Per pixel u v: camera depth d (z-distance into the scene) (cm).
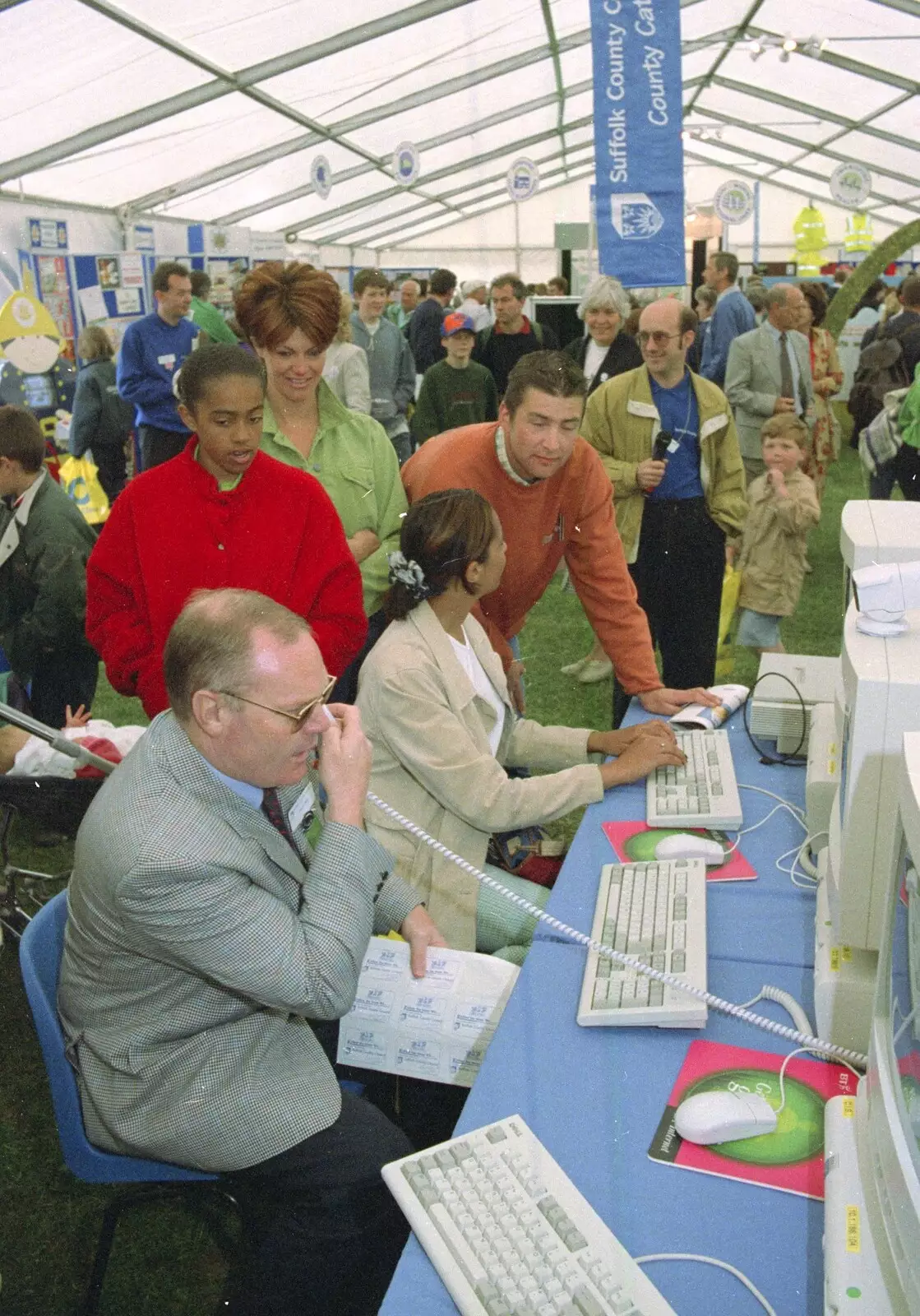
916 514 173
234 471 205
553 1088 130
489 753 202
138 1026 143
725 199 908
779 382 499
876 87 929
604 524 248
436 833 198
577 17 677
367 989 157
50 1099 234
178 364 573
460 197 1269
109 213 792
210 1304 184
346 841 144
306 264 233
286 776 135
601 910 162
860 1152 111
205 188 845
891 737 127
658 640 347
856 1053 132
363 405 541
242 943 133
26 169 646
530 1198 112
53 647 299
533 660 473
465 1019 152
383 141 902
